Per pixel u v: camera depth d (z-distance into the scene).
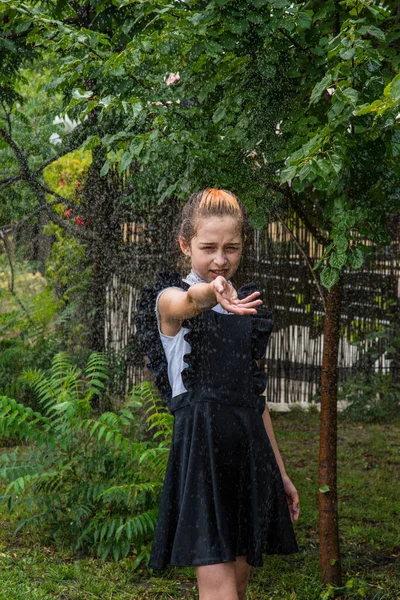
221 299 1.91
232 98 3.47
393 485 5.31
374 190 3.21
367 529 4.38
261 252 7.43
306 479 5.41
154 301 2.31
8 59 5.36
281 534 2.38
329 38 3.49
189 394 2.27
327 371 3.63
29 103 7.57
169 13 3.26
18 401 6.19
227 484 2.25
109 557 4.00
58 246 7.18
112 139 3.44
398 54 3.54
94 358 4.52
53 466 4.19
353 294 7.55
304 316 7.52
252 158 3.44
